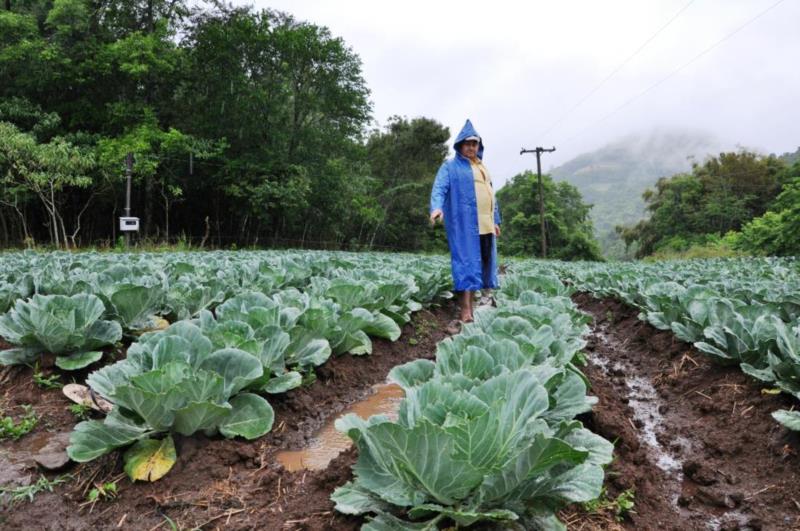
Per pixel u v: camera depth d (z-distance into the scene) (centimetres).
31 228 2848
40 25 3256
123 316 524
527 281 720
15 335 450
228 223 3731
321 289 646
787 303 510
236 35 3384
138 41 2841
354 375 544
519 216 6041
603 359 676
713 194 6159
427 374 316
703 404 447
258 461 330
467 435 207
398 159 5953
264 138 3638
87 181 2322
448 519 236
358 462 240
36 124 2672
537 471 221
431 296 900
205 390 303
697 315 543
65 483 307
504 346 317
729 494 317
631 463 341
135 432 317
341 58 3778
